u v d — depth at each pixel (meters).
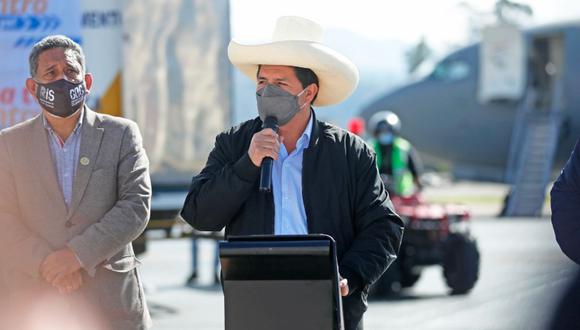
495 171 50.84
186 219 6.95
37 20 15.15
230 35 17.17
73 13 15.44
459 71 46.47
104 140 7.26
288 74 6.88
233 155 7.04
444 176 73.38
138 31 16.48
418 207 19.14
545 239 30.14
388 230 6.88
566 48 44.38
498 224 38.03
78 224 7.14
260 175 6.66
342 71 6.92
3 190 7.18
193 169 17.14
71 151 7.24
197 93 17.14
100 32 15.91
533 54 45.91
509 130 45.88
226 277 6.17
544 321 6.23
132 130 7.37
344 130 7.12
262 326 6.16
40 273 7.01
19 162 7.19
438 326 15.15
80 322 7.08
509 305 16.55
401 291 19.56
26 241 7.05
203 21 17.08
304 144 6.99
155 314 16.41
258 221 6.86
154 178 17.03
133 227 7.13
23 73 14.93
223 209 6.77
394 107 47.50
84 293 7.10
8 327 7.23
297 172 6.95
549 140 44.50
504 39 45.22
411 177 19.83
